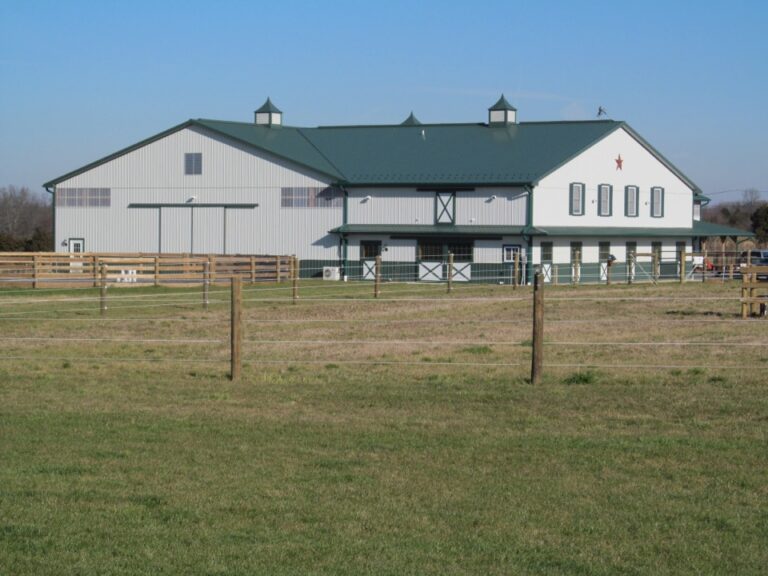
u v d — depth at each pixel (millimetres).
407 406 13539
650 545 7887
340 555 7637
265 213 59875
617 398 13945
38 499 9125
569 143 58438
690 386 14820
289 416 12938
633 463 10414
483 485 9602
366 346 20312
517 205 55406
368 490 9430
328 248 58688
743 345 19266
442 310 30578
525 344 19969
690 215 65812
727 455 10711
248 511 8766
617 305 31797
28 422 12547
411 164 58719
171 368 17062
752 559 7582
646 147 62094
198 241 61156
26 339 21375
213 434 11844
